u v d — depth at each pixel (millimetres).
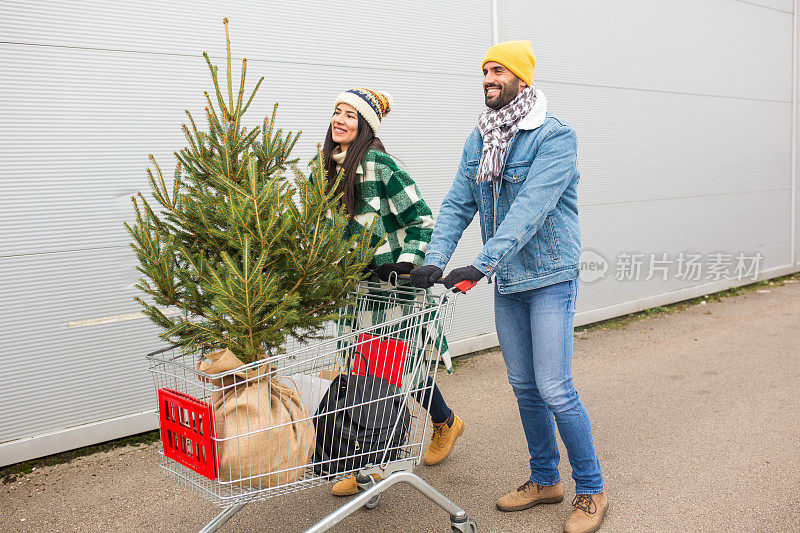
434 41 5168
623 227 6898
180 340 2312
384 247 2979
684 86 7426
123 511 3080
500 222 2746
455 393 4656
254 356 2248
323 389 2367
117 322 3852
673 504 2973
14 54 3430
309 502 3131
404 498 3137
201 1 3996
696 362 5254
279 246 2311
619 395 4531
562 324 2668
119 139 3773
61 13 3541
